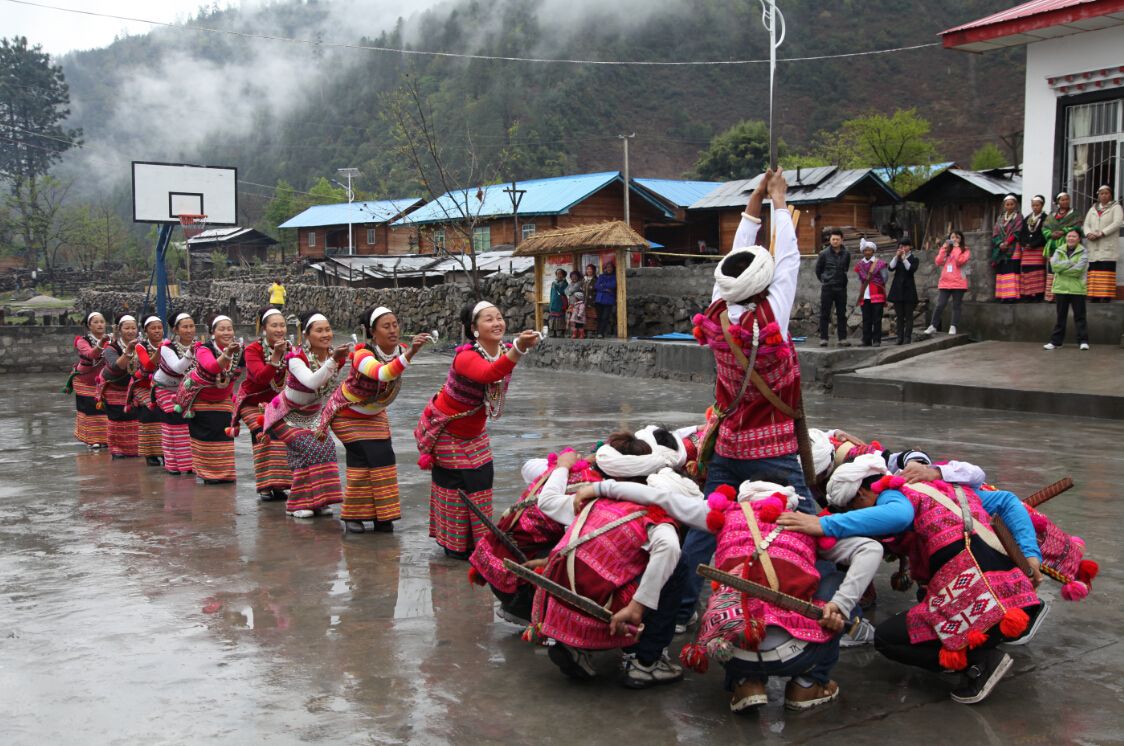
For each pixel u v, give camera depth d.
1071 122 15.82
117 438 10.45
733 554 3.81
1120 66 14.91
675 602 4.09
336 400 6.69
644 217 37.59
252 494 8.37
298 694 4.04
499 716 3.82
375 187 91.06
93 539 6.77
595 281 20.55
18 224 74.50
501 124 117.62
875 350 14.76
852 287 17.62
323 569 5.91
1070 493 7.30
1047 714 3.76
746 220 4.77
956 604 3.79
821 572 3.96
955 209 28.42
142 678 4.22
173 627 4.89
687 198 37.53
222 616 5.05
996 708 3.82
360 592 5.44
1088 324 14.31
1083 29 15.19
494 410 5.93
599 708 3.89
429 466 6.09
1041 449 9.28
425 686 4.12
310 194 75.81
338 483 7.44
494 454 9.66
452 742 3.59
